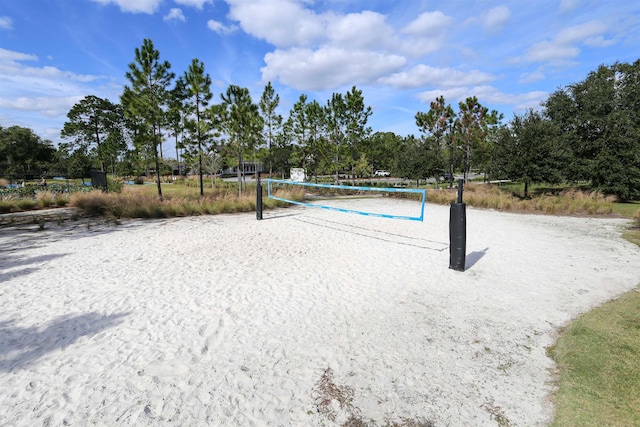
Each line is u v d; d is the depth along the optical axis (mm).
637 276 5359
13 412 2492
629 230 9398
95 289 4984
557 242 7902
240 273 5699
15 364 3121
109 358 3207
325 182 31656
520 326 3758
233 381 2850
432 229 9750
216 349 3355
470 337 3533
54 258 6676
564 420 2334
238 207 13742
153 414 2467
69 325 3873
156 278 5449
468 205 15672
